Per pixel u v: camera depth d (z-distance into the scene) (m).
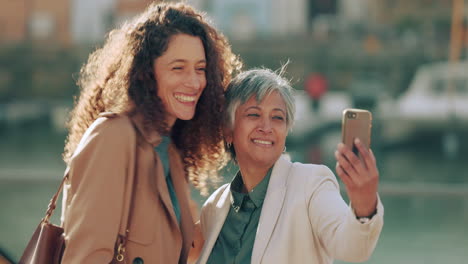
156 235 2.47
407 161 12.36
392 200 9.17
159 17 2.59
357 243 2.12
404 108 13.40
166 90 2.58
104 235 2.36
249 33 29.31
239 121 2.65
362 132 2.11
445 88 13.60
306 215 2.48
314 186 2.50
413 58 28.09
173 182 2.69
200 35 2.62
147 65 2.56
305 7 30.11
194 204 2.97
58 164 11.94
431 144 13.38
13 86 28.83
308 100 14.88
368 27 29.12
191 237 2.65
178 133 2.84
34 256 2.45
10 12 30.23
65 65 28.81
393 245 6.66
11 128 18.09
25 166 11.59
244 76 2.68
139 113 2.55
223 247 2.65
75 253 2.36
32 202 8.52
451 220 7.88
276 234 2.49
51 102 25.02
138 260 2.45
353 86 16.69
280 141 2.62
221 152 2.86
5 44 29.25
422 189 9.64
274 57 28.36
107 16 29.61
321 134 14.02
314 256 2.48
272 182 2.58
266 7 29.86
